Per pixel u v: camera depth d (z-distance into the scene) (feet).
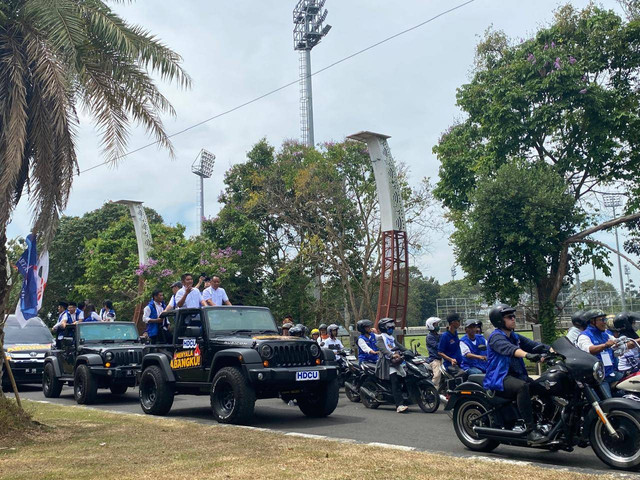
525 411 23.90
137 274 102.47
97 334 52.49
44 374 55.16
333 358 38.11
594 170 80.59
